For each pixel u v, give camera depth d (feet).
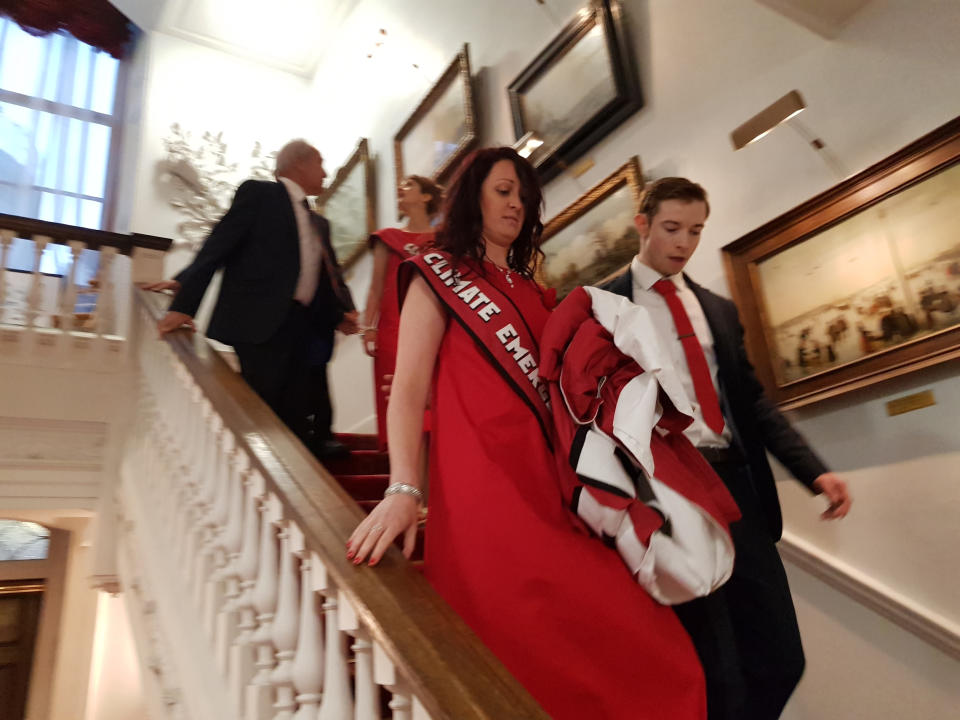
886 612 7.55
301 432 8.97
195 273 8.55
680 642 4.06
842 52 9.00
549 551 4.01
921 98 8.13
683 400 4.46
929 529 7.39
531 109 13.79
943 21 8.09
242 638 5.67
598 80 12.37
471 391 4.63
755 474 6.28
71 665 16.97
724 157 10.21
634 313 4.66
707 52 10.82
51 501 12.88
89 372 13.48
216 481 7.10
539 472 4.39
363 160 19.44
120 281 18.07
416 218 10.26
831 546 8.20
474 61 16.15
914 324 7.75
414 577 3.69
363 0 22.08
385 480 8.98
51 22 21.49
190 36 22.98
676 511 4.30
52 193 20.34
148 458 10.62
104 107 21.93
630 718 3.72
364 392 17.87
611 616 3.90
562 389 4.51
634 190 11.19
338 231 20.18
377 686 3.86
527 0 14.74
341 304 9.65
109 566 12.38
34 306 13.35
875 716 7.51
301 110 24.21
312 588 4.50
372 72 20.75
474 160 5.49
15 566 17.30
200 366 7.44
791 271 9.04
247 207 9.02
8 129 20.35
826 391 8.38
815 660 8.14
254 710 5.06
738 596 5.62
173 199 20.80
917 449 7.62
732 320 6.94
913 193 7.98
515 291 5.20
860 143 8.61
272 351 8.66
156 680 8.25
